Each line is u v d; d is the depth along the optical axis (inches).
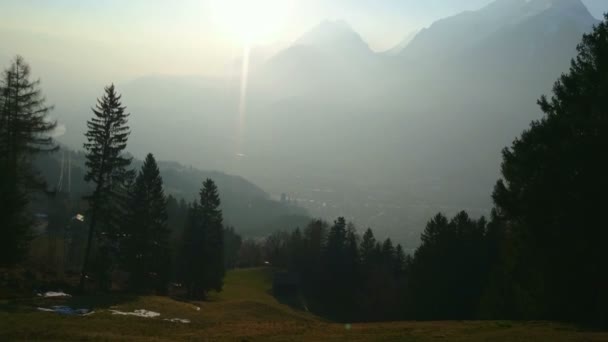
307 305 3014.3
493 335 832.9
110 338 878.4
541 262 1101.1
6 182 1357.0
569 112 1081.4
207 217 2381.9
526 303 1197.1
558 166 1032.2
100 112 1549.0
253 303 1889.8
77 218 2992.1
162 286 2049.7
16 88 1419.8
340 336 928.9
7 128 1413.6
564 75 1166.3
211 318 1371.8
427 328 987.3
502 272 1539.1
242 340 897.5
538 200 1061.8
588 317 1011.3
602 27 1095.0
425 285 2229.3
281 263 4347.9
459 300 2128.4
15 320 987.9
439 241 2272.4
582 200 975.6
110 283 1968.5
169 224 3292.3
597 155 965.8
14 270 1451.8
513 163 1181.1
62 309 1167.0
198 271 2330.2
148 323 1118.4
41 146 1513.3
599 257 957.8
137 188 1914.4
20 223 1409.9
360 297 3166.8
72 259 2709.2
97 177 1552.7
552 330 861.2
